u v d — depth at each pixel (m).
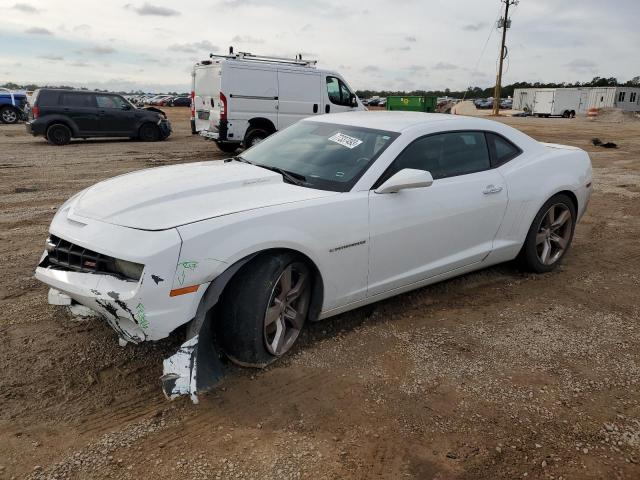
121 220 2.96
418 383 3.20
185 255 2.79
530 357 3.55
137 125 17.17
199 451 2.57
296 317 3.41
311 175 3.79
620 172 11.84
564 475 2.50
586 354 3.62
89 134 16.36
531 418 2.90
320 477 2.43
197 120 14.02
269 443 2.64
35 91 15.73
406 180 3.57
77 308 3.19
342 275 3.52
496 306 4.37
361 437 2.71
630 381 3.30
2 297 4.16
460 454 2.62
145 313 2.74
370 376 3.26
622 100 56.53
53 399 2.92
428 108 29.42
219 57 12.98
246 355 3.14
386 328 3.90
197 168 3.95
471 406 3.00
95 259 2.89
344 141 4.06
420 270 4.04
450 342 3.72
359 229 3.53
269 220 3.11
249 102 12.85
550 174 4.87
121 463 2.47
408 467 2.52
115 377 3.14
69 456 2.50
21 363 3.24
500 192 4.44
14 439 2.60
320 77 13.76
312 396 3.03
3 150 14.22
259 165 4.07
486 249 4.48
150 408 2.88
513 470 2.52
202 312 2.89
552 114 55.62
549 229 5.07
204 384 2.99
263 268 3.08
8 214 6.88
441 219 4.02
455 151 4.29
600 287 4.87
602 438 2.76
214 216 3.00
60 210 3.49
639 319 4.20
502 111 62.81
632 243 6.34
